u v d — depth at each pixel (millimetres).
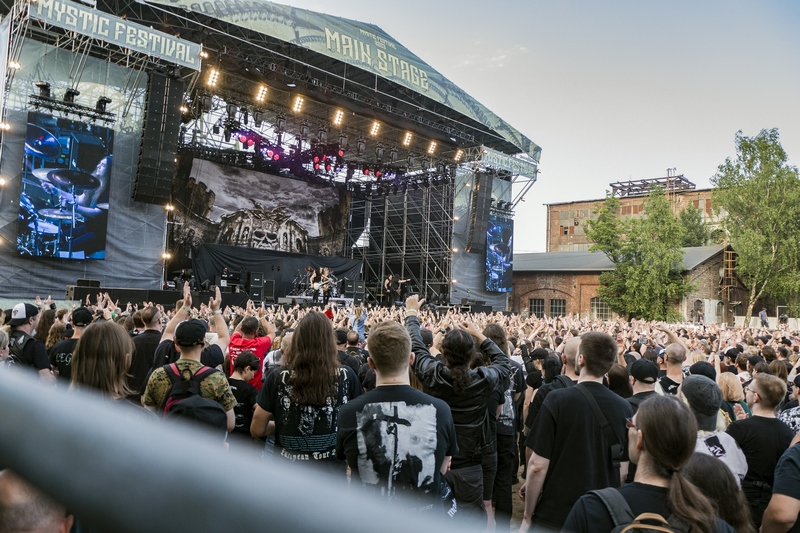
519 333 10969
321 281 28484
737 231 40031
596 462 3438
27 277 19109
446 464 3246
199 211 30250
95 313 8602
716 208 41625
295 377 3568
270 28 22547
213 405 3025
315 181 34844
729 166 40781
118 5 21078
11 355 4812
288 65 26781
